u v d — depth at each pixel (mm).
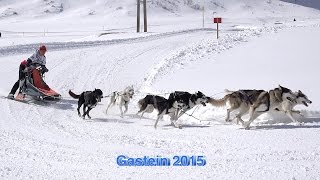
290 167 6941
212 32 39625
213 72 16375
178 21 105500
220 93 13156
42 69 14227
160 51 26016
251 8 155000
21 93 14133
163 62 19844
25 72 13945
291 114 10867
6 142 8961
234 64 17234
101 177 6641
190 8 143875
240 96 10734
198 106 12352
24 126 10727
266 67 16078
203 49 20812
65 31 73062
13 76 17969
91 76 19109
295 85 13352
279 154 7758
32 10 136125
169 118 12055
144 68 21016
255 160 7426
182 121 11875
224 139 9273
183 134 9938
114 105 13445
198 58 19234
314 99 12086
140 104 11594
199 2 148625
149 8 133125
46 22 110062
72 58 22844
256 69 15969
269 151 8000
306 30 22453
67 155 7980
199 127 10844
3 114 12016
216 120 11609
